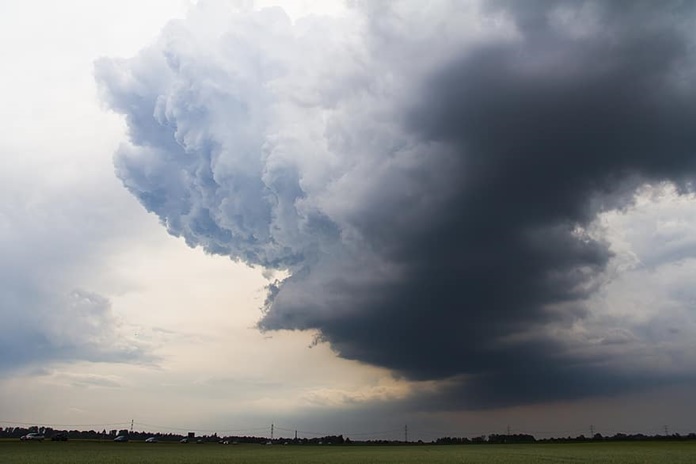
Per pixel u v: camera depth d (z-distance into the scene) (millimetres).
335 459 64875
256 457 68688
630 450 96500
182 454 75125
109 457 63406
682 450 94812
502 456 74125
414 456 75188
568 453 84500
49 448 90562
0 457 61875
